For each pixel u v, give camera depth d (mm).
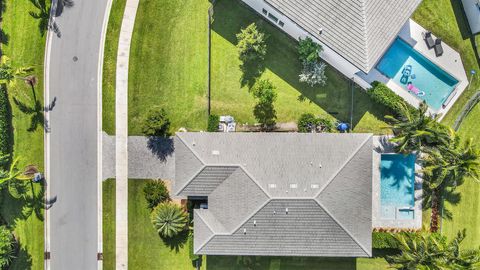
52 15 40719
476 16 37969
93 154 40938
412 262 34625
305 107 39938
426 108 35094
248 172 35812
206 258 40781
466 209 40125
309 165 35906
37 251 41344
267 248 37031
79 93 40812
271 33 39688
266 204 35500
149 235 40812
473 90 39781
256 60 39812
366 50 34406
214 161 36156
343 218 35906
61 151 41031
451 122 40094
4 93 40594
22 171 40812
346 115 39844
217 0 39656
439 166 34906
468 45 39562
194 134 36969
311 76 38312
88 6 40500
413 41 39531
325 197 35344
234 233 36500
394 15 35188
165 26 40094
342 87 39750
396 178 40156
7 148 40719
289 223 36156
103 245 41000
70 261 41094
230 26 39781
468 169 33719
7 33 40906
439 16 39562
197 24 39906
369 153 36469
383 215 40250
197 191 37094
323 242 36688
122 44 40406
